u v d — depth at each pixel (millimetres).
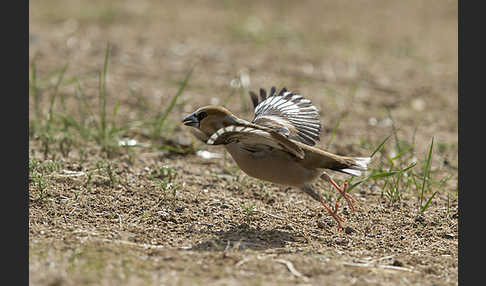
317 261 8656
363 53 23656
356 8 32062
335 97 18609
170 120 15758
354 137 15625
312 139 10562
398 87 20094
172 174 12211
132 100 17109
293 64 21609
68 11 26812
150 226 9875
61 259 8258
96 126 14203
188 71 20109
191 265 8320
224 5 30453
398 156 12406
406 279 8281
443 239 10000
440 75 21641
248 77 19781
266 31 25172
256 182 12195
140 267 8148
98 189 11109
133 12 27344
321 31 26641
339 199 11055
